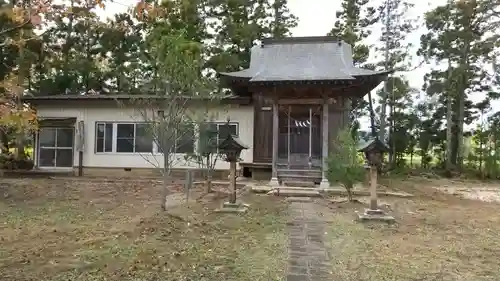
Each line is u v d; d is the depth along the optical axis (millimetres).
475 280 4531
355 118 27719
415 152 27188
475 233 7125
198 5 20781
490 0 23312
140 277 4383
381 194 12172
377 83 14125
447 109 25969
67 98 16531
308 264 5066
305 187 13031
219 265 4902
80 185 13188
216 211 8586
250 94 16328
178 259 5094
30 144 18234
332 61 15984
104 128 16797
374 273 4734
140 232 6465
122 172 16547
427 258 5418
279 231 7016
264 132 16172
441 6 25078
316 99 14289
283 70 15242
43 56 11461
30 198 10391
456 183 19547
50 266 4688
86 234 6348
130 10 3385
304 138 15977
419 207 10148
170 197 10820
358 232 7027
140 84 14758
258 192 12391
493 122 25281
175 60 8266
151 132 8797
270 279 4445
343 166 10453
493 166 22141
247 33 22469
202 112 9766
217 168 15977
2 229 6719
